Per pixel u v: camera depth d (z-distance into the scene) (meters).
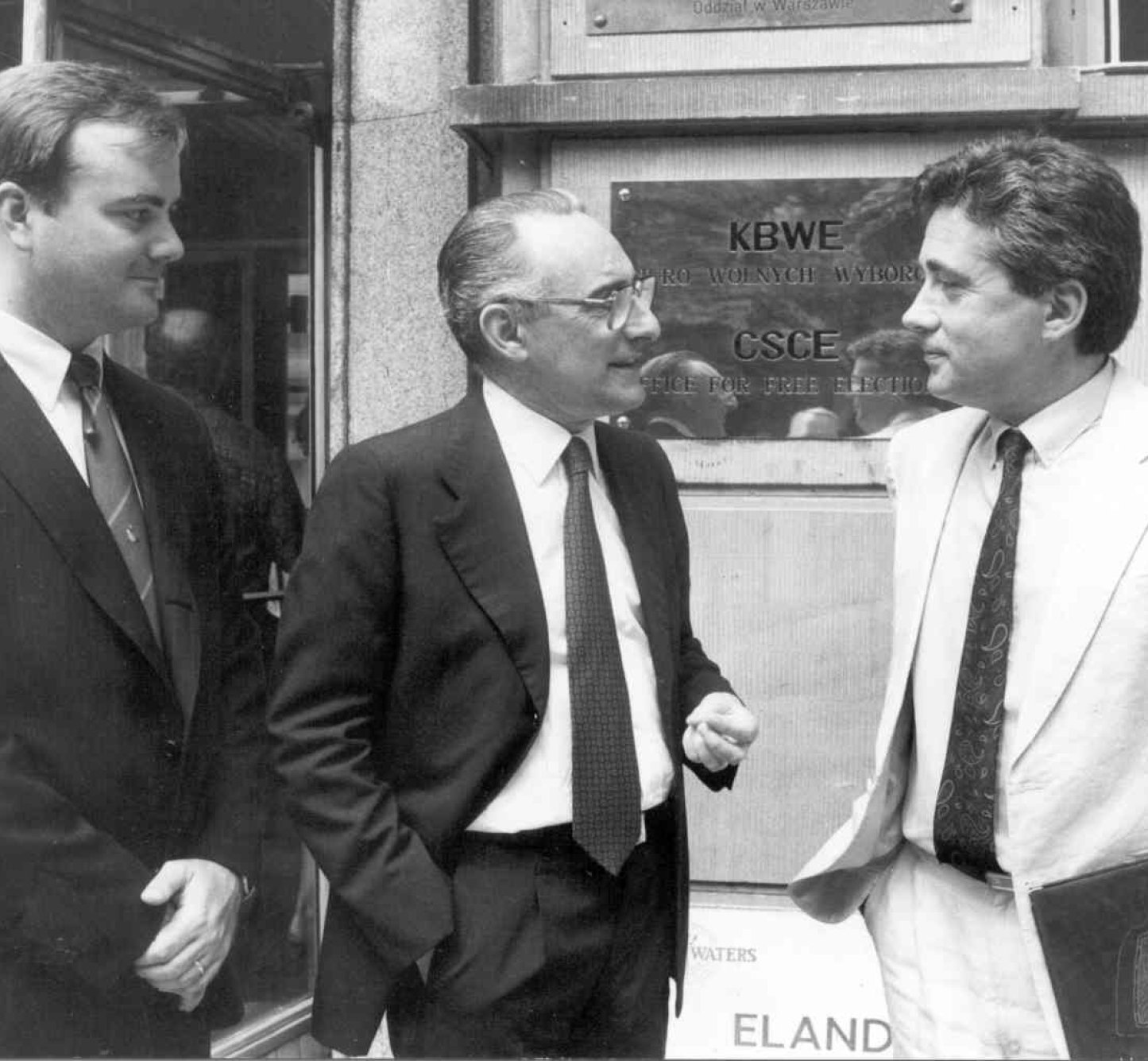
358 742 1.73
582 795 1.73
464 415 1.84
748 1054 2.63
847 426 2.64
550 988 1.73
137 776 1.63
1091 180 1.53
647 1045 1.82
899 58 2.59
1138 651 1.46
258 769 1.85
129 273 1.62
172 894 1.62
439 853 1.73
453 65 2.82
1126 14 2.63
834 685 2.67
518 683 1.73
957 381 1.59
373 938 1.69
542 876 1.73
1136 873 1.46
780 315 2.66
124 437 1.74
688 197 2.67
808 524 2.66
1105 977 1.46
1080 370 1.59
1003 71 2.48
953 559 1.65
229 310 2.95
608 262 1.78
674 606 1.93
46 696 1.57
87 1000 1.60
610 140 2.69
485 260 1.80
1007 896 1.60
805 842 2.69
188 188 2.93
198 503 1.81
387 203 2.87
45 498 1.57
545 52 2.70
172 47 2.69
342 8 2.86
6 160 1.57
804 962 2.63
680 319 2.68
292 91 2.92
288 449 2.97
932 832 1.64
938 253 1.58
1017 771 1.51
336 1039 1.73
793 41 2.61
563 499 1.83
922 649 1.66
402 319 2.88
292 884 2.99
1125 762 1.48
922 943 1.68
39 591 1.56
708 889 2.72
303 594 1.75
